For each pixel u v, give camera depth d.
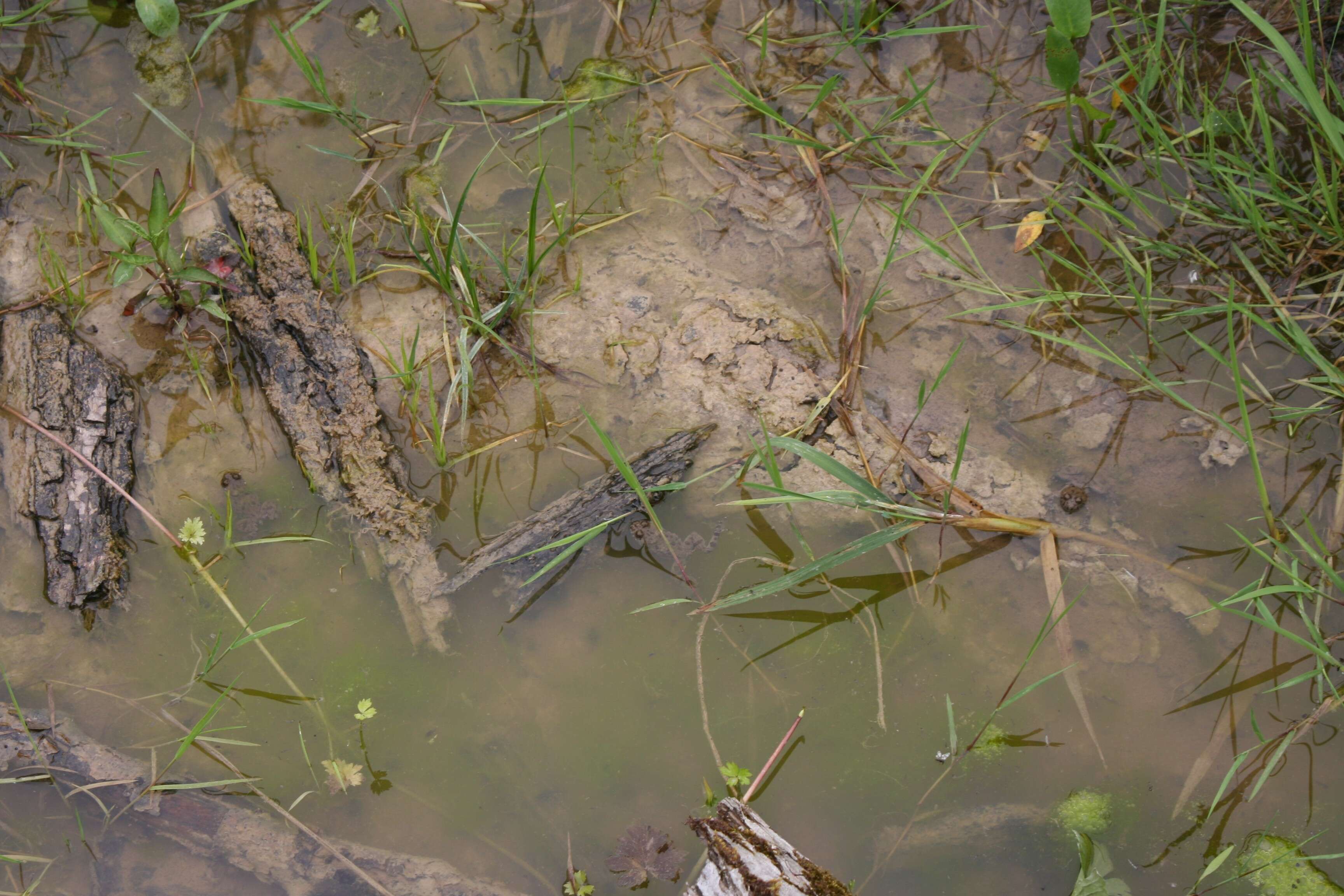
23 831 2.38
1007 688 2.41
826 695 2.41
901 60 2.59
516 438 2.48
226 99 2.59
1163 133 2.51
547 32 2.62
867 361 2.50
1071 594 2.43
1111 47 2.57
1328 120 2.36
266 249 2.52
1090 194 2.52
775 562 2.45
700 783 2.40
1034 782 2.39
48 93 2.59
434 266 2.50
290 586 2.44
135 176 2.56
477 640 2.43
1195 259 2.51
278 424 2.48
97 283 2.52
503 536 2.44
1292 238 2.49
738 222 2.55
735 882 2.32
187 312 2.51
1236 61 2.56
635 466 2.45
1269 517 2.41
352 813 2.40
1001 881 2.37
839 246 2.49
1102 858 2.37
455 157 2.58
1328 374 2.43
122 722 2.41
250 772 2.40
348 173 2.57
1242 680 2.40
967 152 2.55
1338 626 2.41
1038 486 2.46
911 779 2.39
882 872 2.38
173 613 2.44
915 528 2.44
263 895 2.38
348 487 2.45
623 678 2.42
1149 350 2.49
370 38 2.61
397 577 2.43
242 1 2.58
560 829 2.39
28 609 2.43
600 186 2.57
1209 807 2.38
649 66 2.61
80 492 2.44
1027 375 2.49
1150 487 2.45
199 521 2.45
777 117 2.55
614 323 2.52
